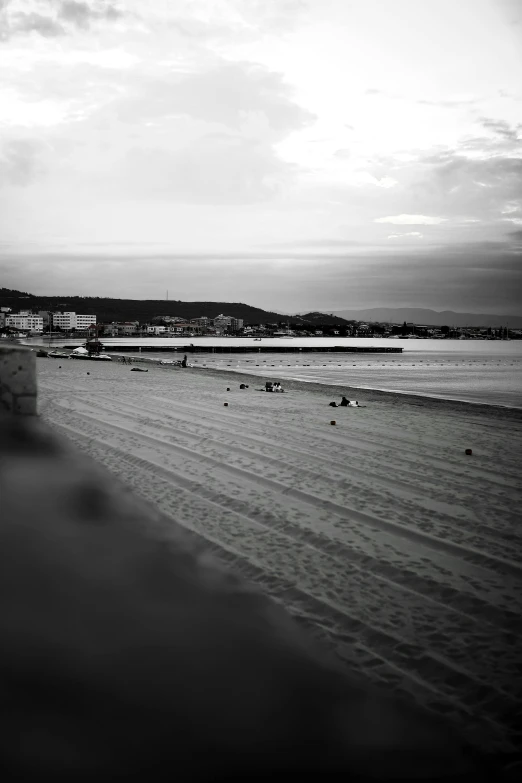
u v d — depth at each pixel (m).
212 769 2.17
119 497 5.20
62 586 3.29
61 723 2.23
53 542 3.94
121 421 18.05
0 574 3.36
